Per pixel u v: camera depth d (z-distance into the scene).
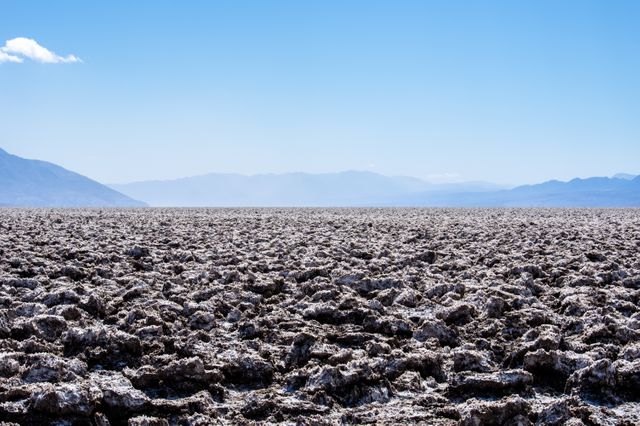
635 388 5.36
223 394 5.26
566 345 6.41
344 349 6.04
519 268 11.16
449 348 6.63
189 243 16.42
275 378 5.73
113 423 4.64
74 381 5.23
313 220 28.70
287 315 7.94
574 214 39.72
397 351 6.01
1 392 4.83
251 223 25.86
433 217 33.88
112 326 7.19
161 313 7.48
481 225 25.00
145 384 5.30
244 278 10.26
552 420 4.52
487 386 5.35
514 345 6.66
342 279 10.17
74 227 22.17
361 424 4.69
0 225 22.75
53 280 9.98
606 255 13.91
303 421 4.53
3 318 6.89
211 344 6.58
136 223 25.34
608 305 8.42
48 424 4.45
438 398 5.20
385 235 19.36
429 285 10.02
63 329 6.76
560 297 9.20
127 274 10.74
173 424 4.62
